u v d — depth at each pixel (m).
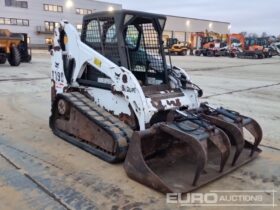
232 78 13.89
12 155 4.39
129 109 4.20
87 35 4.89
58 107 5.12
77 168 4.00
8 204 3.16
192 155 4.22
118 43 4.30
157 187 3.44
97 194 3.38
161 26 4.66
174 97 4.42
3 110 6.95
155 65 4.78
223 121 4.04
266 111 7.45
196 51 38.38
